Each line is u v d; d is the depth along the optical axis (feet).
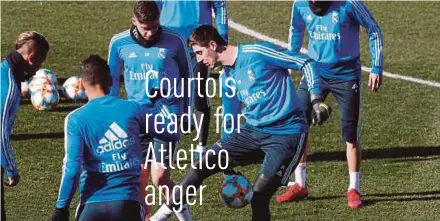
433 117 109.91
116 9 148.05
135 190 66.85
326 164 96.63
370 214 85.56
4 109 70.13
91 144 65.72
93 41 134.72
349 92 87.25
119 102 67.10
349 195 87.40
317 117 73.46
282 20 145.69
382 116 109.91
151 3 78.84
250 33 140.46
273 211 86.28
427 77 123.24
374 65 86.79
